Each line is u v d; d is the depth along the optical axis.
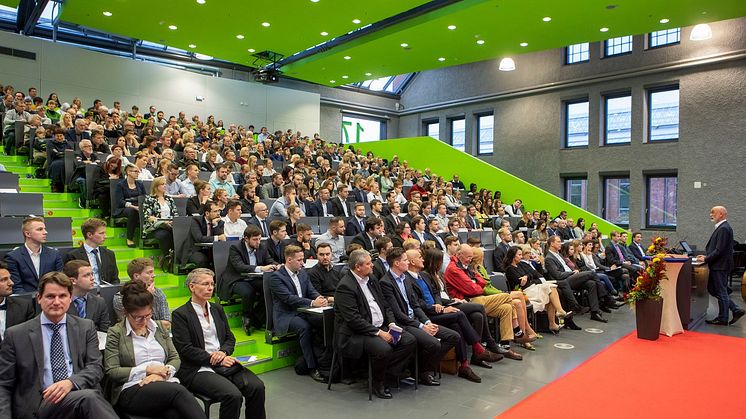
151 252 5.69
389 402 3.62
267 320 4.35
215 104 14.52
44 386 2.48
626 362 4.58
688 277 5.96
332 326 4.05
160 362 2.89
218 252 4.92
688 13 8.71
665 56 12.02
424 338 3.97
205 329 3.17
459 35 10.17
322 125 17.27
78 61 12.21
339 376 4.04
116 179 6.01
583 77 13.48
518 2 8.39
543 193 12.46
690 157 11.62
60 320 2.60
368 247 6.11
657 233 12.16
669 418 3.29
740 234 10.91
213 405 3.50
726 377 4.13
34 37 11.64
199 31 10.69
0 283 2.89
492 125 15.99
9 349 2.44
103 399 2.50
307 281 4.47
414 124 18.42
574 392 3.80
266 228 5.81
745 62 10.91
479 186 13.63
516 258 6.01
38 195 5.14
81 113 9.81
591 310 6.55
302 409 3.46
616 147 12.91
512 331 4.94
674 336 5.60
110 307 3.46
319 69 13.19
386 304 4.21
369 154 14.29
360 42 11.04
